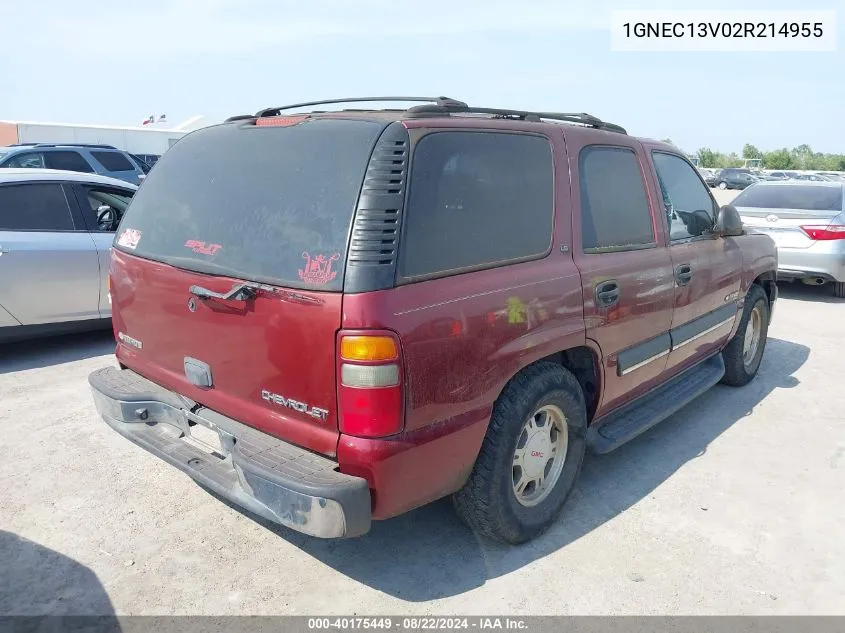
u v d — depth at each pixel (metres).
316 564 3.13
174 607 2.83
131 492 3.72
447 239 2.70
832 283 9.62
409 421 2.53
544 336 3.05
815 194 9.29
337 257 2.46
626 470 4.11
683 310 4.21
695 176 4.69
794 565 3.17
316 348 2.48
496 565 3.14
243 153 2.99
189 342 3.02
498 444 2.92
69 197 6.15
